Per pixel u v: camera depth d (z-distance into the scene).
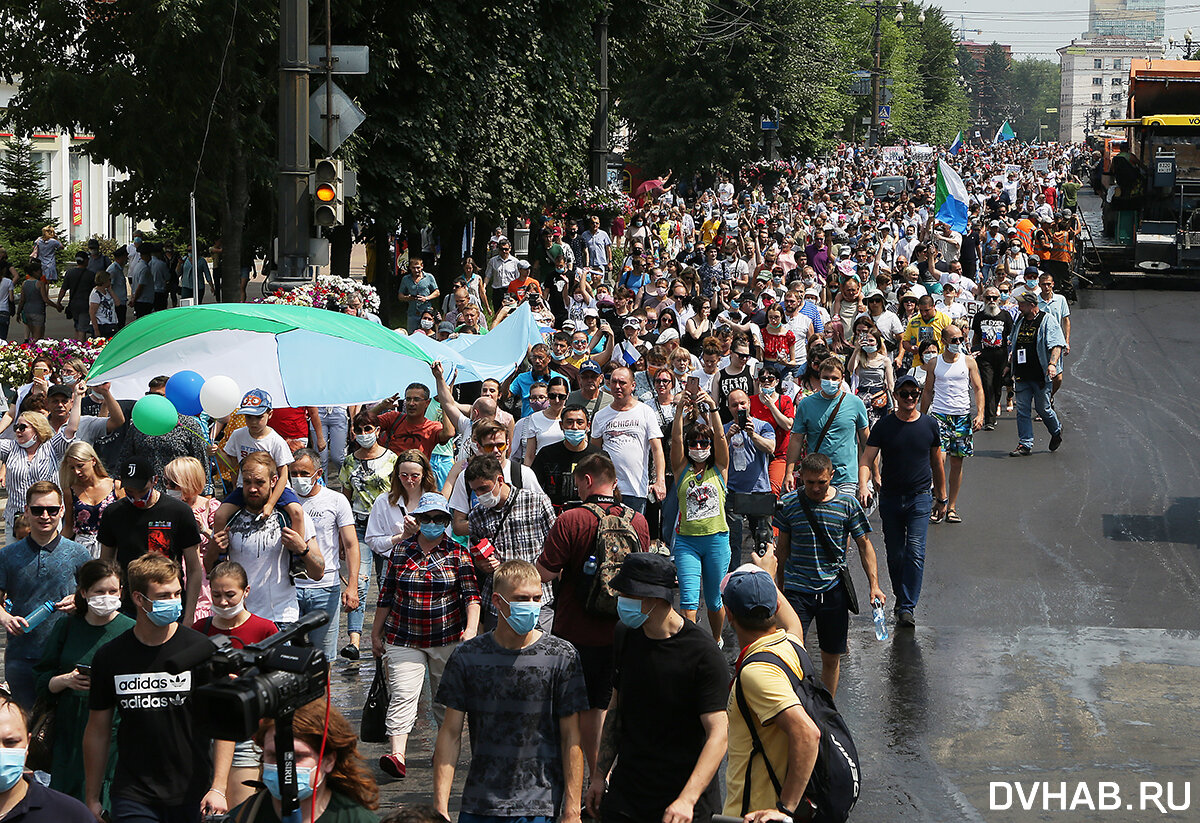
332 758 11.50
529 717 14.52
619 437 26.05
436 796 14.46
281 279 37.44
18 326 70.69
